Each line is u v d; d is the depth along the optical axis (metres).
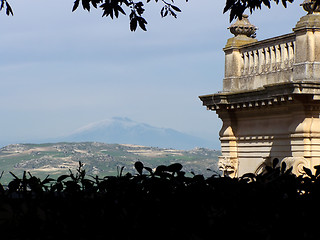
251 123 27.12
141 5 16.95
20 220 5.61
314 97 22.86
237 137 27.97
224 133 28.12
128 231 5.61
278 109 25.17
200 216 5.79
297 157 23.42
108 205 5.86
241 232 5.70
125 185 6.57
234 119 28.06
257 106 25.78
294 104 23.59
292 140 23.89
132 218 5.66
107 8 16.47
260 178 6.95
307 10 23.78
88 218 5.62
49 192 6.33
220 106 27.80
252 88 26.84
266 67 26.11
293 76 24.00
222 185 6.57
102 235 5.59
